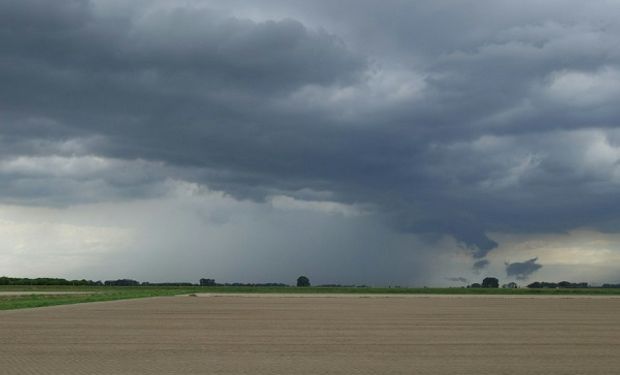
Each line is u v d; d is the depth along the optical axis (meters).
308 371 19.98
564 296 120.19
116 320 42.09
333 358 22.92
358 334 32.34
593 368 20.86
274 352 24.56
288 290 153.50
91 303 71.31
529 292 151.25
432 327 37.44
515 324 40.59
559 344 27.98
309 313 52.12
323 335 31.69
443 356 23.61
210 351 24.75
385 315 49.88
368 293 133.00
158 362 21.61
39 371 19.50
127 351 24.55
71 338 29.42
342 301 83.44
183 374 19.23
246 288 180.25
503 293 141.00
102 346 26.19
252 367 20.67
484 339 30.08
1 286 180.00
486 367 20.94
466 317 48.00
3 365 20.69
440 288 190.25
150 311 53.97
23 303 64.31
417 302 81.75
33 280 193.75
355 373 19.66
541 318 47.41
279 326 37.50
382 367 20.86
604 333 33.84
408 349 25.77
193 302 76.00
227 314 50.06
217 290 151.50
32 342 27.58
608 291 166.25
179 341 28.38
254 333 32.66
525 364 21.66
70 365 20.78
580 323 41.97
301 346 26.66
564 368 20.83
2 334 31.33
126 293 114.31
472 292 148.75
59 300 75.25
